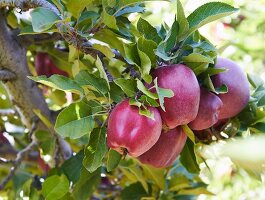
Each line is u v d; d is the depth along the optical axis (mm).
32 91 1170
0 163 1247
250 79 1152
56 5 918
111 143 846
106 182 1394
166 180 1312
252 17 2232
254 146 987
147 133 834
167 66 896
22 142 1421
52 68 1285
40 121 1207
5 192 1330
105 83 899
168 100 862
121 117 839
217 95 998
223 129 1056
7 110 1295
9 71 1124
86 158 894
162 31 1005
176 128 928
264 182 1289
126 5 953
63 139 1241
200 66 925
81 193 1094
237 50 2305
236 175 2057
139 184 1275
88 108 891
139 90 863
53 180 1061
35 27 867
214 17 915
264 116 1064
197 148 1108
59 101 1396
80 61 1105
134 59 894
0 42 1093
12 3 945
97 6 1033
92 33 961
